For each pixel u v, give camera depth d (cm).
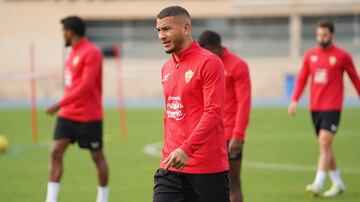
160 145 5047
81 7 12019
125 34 12106
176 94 1689
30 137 5591
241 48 11912
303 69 3081
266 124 6619
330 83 2995
